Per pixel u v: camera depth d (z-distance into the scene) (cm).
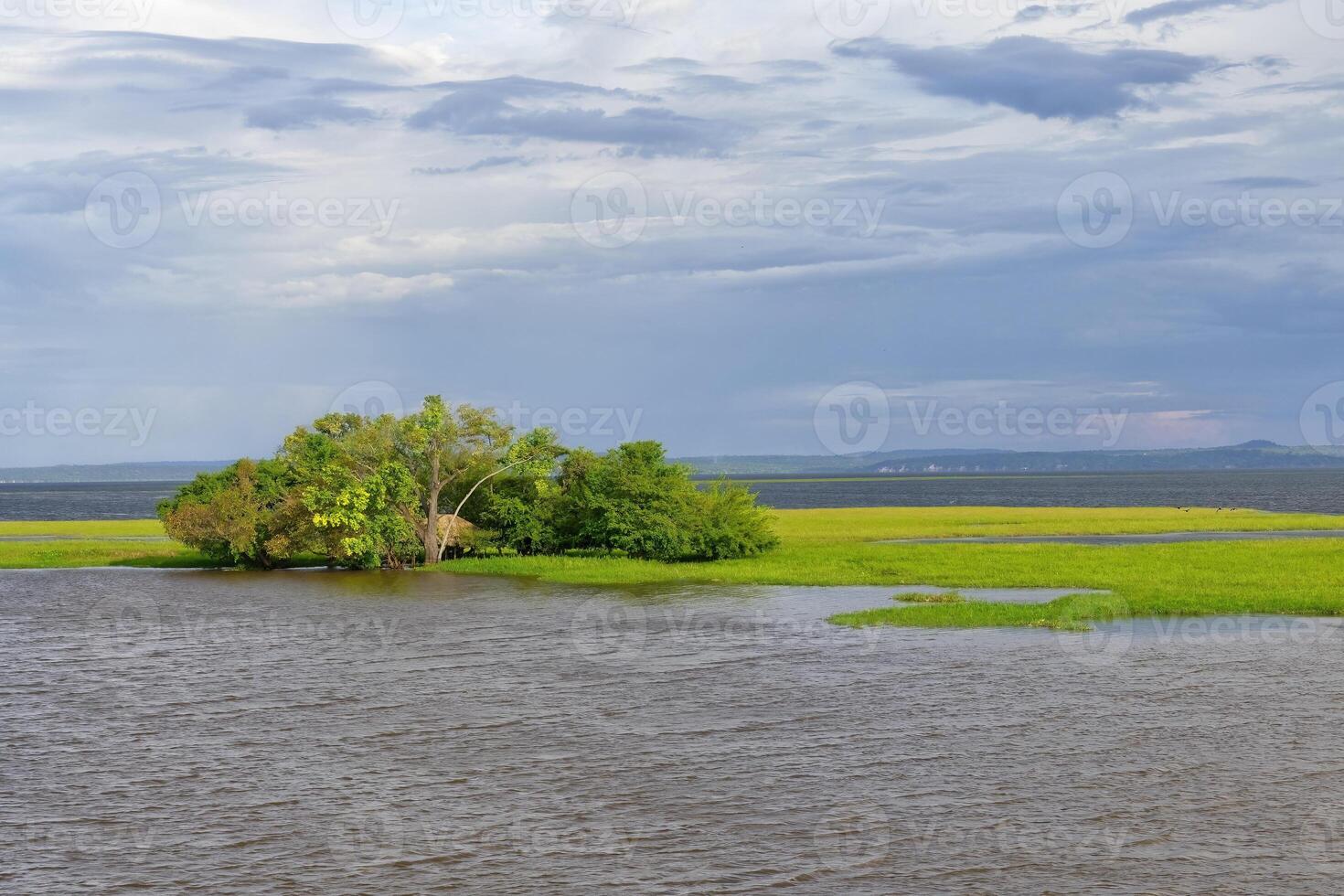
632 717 2261
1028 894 1399
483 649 3067
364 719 2273
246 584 4988
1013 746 2017
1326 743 2012
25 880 1465
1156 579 4253
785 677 2633
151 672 2808
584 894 1409
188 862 1522
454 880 1459
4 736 2167
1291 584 4019
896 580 4512
